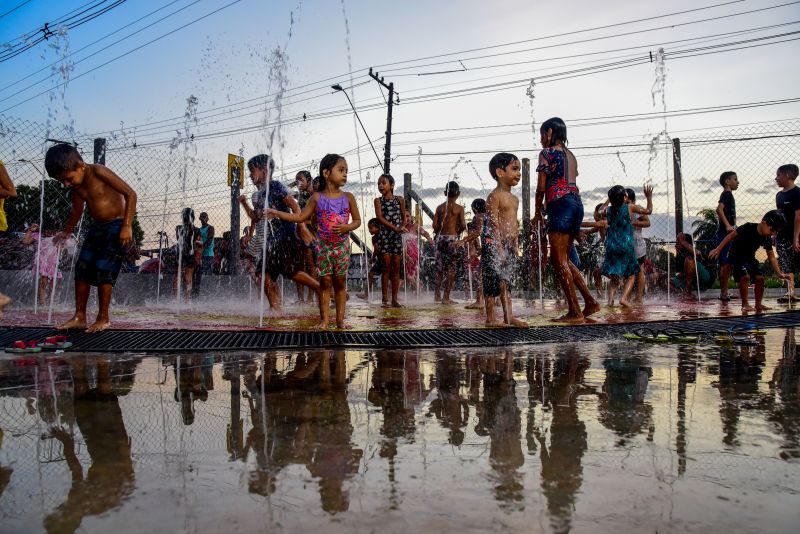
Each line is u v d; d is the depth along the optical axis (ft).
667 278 29.09
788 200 20.94
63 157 11.33
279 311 17.51
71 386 6.18
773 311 16.44
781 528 2.64
